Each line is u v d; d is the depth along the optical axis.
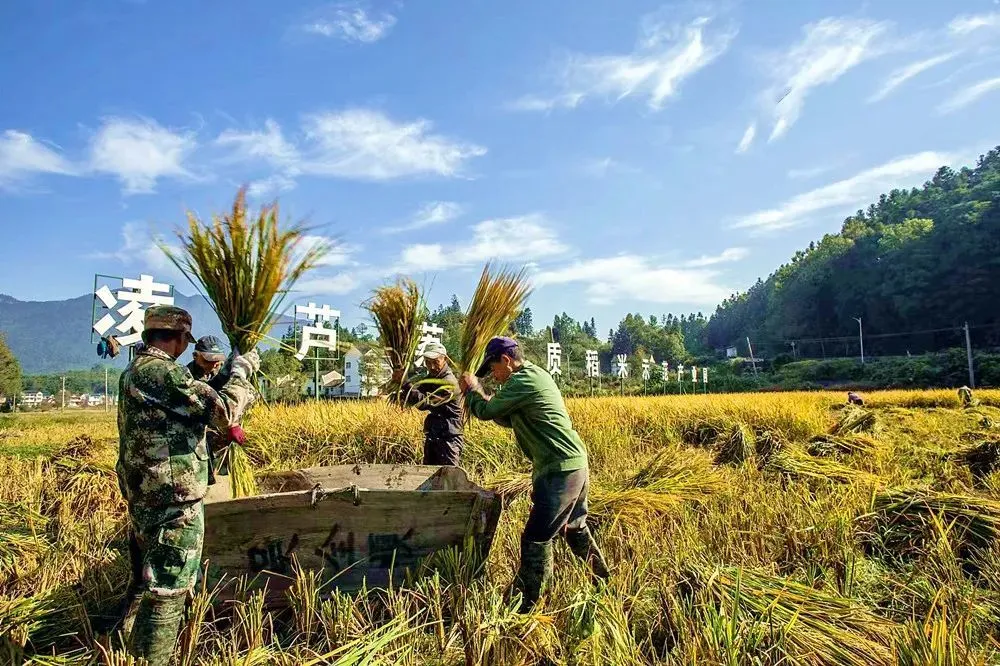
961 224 78.88
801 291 102.62
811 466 6.68
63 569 3.89
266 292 3.68
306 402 9.67
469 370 5.01
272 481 4.63
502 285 5.07
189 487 2.87
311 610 3.19
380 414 8.95
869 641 2.87
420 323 5.42
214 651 2.89
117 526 4.51
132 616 2.94
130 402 2.85
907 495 4.89
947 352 53.12
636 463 7.95
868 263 92.38
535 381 3.70
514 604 3.30
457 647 2.99
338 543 3.51
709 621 2.88
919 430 11.23
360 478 4.74
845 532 4.30
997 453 6.93
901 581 3.86
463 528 3.64
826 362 62.91
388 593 3.34
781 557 4.20
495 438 8.67
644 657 2.96
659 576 3.70
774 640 2.88
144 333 3.01
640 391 51.91
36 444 11.10
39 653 3.05
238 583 3.39
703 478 5.97
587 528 3.85
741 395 20.89
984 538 4.21
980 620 3.27
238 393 3.12
